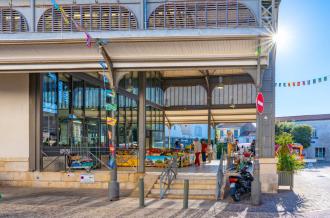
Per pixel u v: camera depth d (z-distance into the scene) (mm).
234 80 28891
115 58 14055
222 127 54562
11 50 13727
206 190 14547
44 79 16938
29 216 10859
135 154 19281
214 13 13023
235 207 12570
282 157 17531
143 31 12930
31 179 16562
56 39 13086
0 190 15617
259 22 12812
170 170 15320
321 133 62562
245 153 24016
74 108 18672
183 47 13438
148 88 24594
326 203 13547
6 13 13531
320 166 40156
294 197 14914
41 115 16672
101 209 11945
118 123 21047
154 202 13227
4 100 16875
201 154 24312
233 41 12922
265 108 16328
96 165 18156
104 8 13234
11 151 16781
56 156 17266
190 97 29344
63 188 16234
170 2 13086
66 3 13320
